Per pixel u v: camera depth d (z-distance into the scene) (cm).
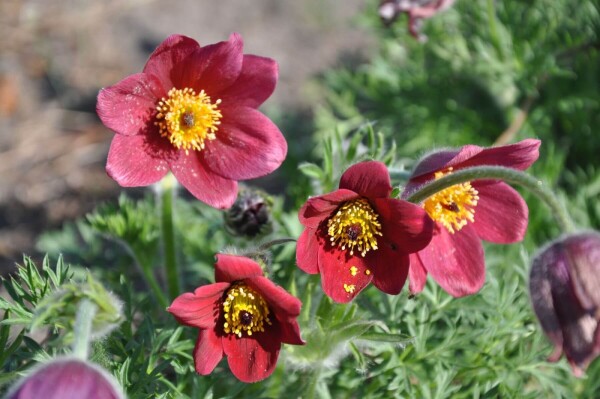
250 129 46
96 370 39
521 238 46
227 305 43
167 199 52
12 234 68
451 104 68
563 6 68
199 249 60
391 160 51
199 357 43
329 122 70
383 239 43
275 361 43
